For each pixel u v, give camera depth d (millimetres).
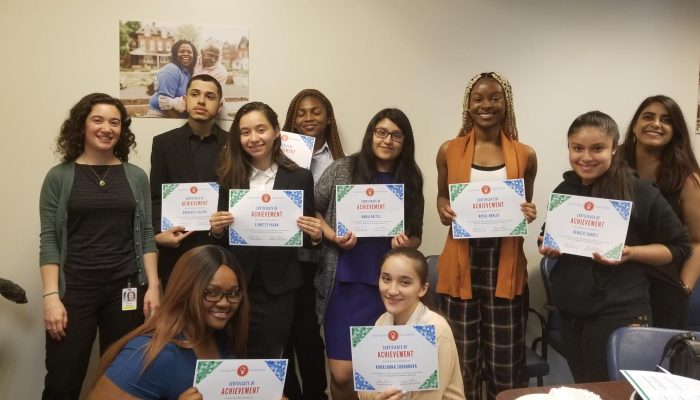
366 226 1945
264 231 1845
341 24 2592
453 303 2051
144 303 1989
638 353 1484
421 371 1332
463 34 2732
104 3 2336
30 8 2279
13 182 2338
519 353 2018
